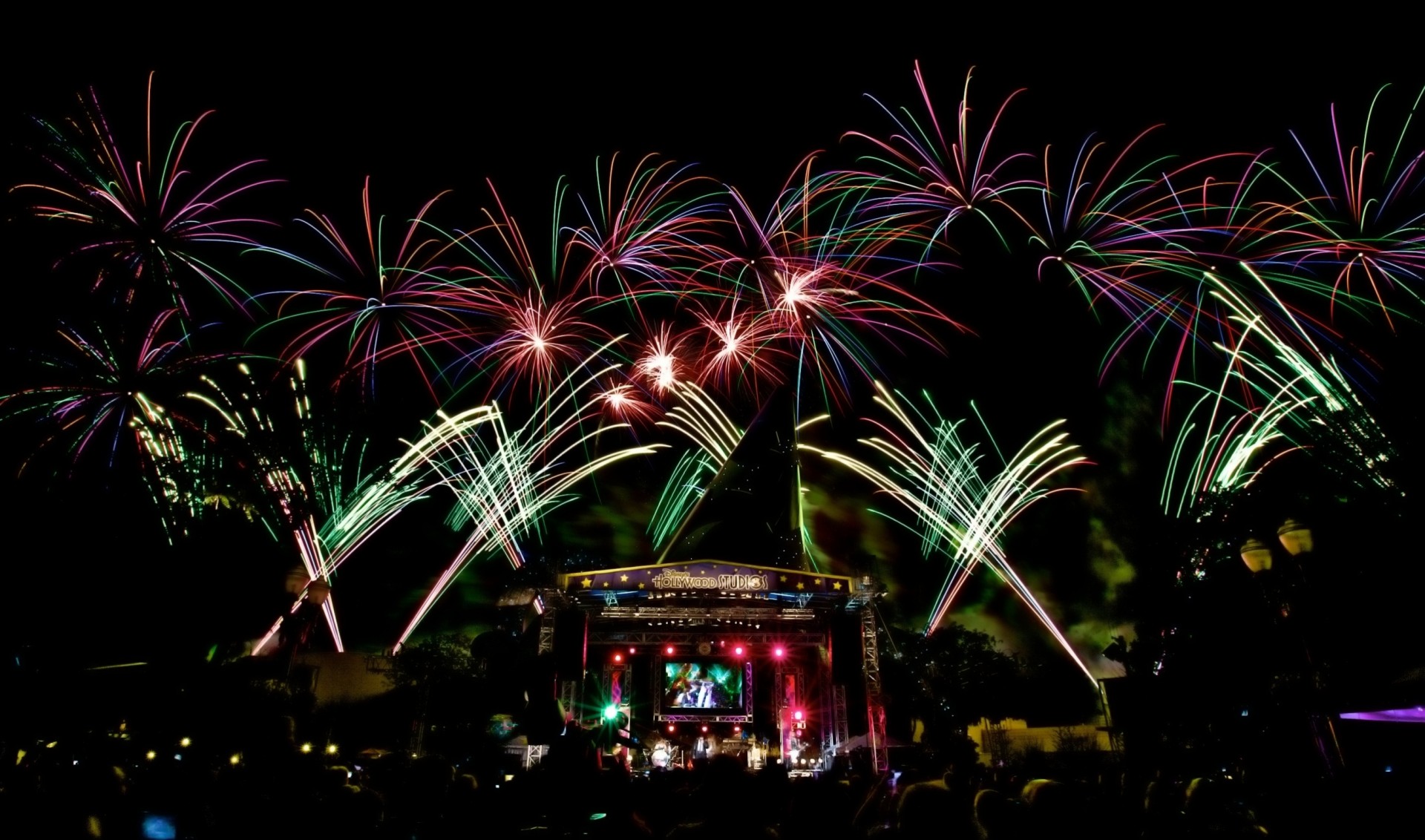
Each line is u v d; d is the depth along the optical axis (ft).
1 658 32.42
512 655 74.69
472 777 25.76
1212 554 49.67
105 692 31.81
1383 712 36.24
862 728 77.36
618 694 81.87
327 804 20.76
